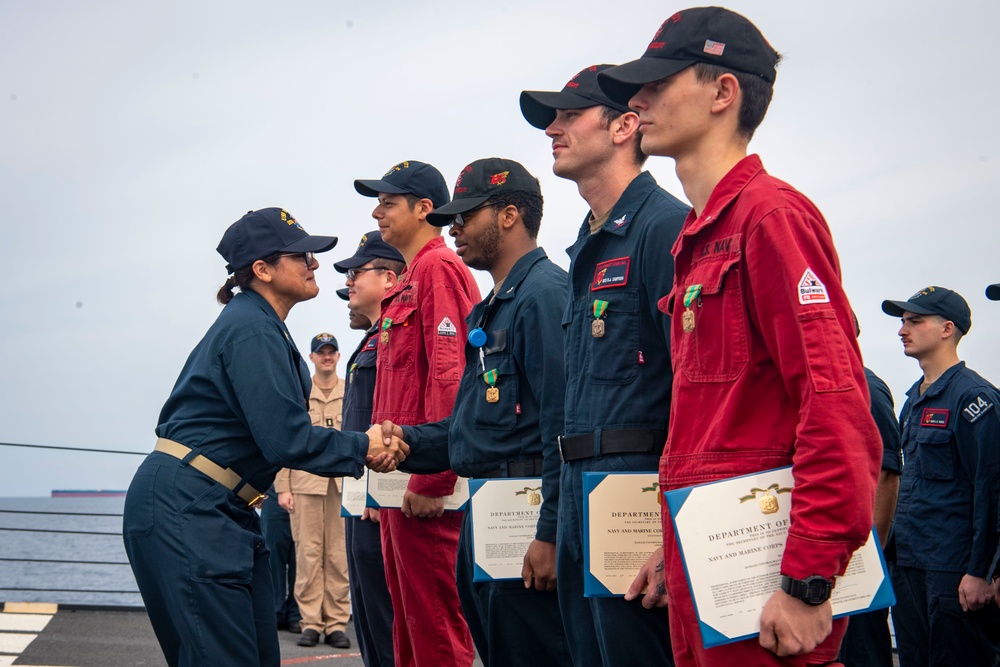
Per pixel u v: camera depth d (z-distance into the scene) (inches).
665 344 117.4
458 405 163.0
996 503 193.8
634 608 112.4
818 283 85.3
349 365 235.1
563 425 142.7
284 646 301.4
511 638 148.7
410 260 202.7
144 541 141.7
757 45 98.7
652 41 101.3
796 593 80.6
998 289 217.9
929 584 204.1
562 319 139.9
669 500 85.7
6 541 2098.9
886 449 192.4
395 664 194.5
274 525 333.1
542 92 134.8
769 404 89.3
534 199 165.5
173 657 146.0
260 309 154.3
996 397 200.5
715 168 98.0
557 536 128.3
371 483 182.4
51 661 259.3
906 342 218.7
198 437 145.5
